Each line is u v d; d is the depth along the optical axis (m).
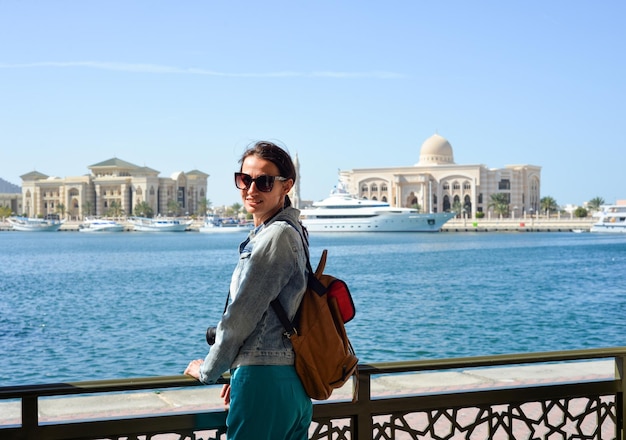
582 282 43.38
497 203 184.75
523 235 150.62
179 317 27.50
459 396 4.29
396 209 138.75
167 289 40.78
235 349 3.29
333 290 3.54
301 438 3.57
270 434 3.35
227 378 3.85
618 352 4.58
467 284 42.38
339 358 3.39
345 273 52.44
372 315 27.36
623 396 4.63
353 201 139.62
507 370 7.79
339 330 3.49
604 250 84.19
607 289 38.78
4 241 145.75
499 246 98.81
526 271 52.78
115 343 21.22
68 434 3.64
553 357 4.43
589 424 6.09
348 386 7.11
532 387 4.44
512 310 29.20
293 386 3.38
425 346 20.53
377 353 19.48
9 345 21.09
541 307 30.20
